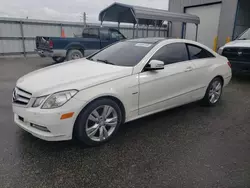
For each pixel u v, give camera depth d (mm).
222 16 13555
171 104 3828
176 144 3074
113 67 3316
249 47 6562
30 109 2645
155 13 11641
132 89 3158
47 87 2688
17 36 12625
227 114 4238
